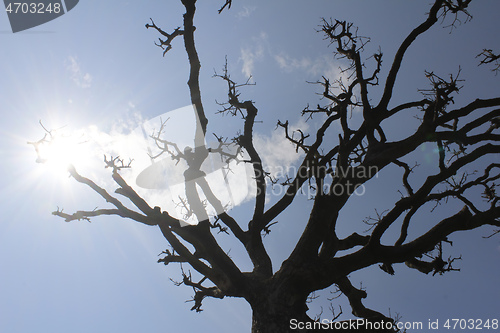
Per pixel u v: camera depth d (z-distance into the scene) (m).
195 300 13.86
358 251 11.27
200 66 11.53
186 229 11.32
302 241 11.22
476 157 11.41
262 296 11.03
